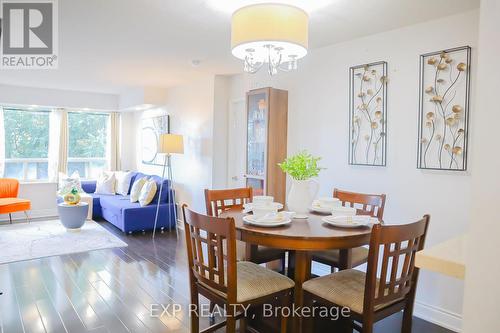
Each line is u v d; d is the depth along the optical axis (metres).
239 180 4.87
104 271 3.68
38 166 6.58
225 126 5.02
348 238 1.99
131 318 2.68
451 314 2.67
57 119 6.57
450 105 2.63
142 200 5.45
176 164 5.89
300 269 2.13
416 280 1.99
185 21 2.80
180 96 5.75
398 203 2.97
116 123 7.25
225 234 1.86
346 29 2.97
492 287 0.86
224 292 1.94
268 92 3.79
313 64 3.66
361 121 3.22
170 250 4.46
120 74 4.89
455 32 2.61
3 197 5.59
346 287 2.01
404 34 2.91
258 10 2.13
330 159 3.51
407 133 2.90
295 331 2.14
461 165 2.58
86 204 5.53
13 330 2.48
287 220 2.26
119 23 2.86
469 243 0.91
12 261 3.93
